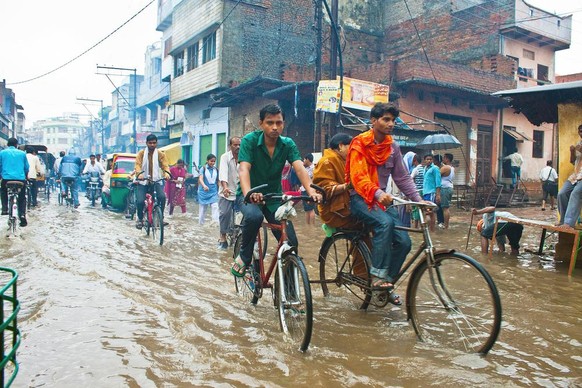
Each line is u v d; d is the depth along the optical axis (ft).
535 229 35.81
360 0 74.84
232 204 24.23
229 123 68.39
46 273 17.53
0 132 126.93
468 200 56.65
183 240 27.12
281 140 13.24
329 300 15.14
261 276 13.66
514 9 63.82
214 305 14.21
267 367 9.75
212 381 9.10
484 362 10.29
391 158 13.25
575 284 17.75
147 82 126.00
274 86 56.13
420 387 9.04
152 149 26.71
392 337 11.81
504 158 67.72
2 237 26.05
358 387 8.98
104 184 47.44
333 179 14.23
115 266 19.31
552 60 73.56
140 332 11.66
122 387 8.82
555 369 10.02
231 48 65.46
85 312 13.08
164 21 98.22
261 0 67.46
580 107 24.82
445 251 11.22
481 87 61.62
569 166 25.11
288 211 11.75
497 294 10.36
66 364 9.73
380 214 12.51
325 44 70.59
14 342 6.63
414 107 58.13
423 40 72.54
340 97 44.16
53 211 43.50
